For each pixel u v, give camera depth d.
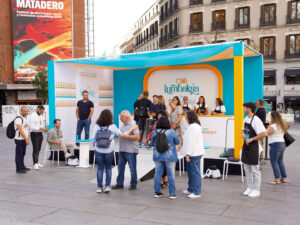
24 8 35.94
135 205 5.21
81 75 11.34
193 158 5.61
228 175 7.50
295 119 34.66
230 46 7.46
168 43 43.28
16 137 7.95
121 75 12.83
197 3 37.69
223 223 4.35
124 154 6.32
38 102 38.25
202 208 5.02
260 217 4.59
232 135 9.21
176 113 9.03
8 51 36.47
